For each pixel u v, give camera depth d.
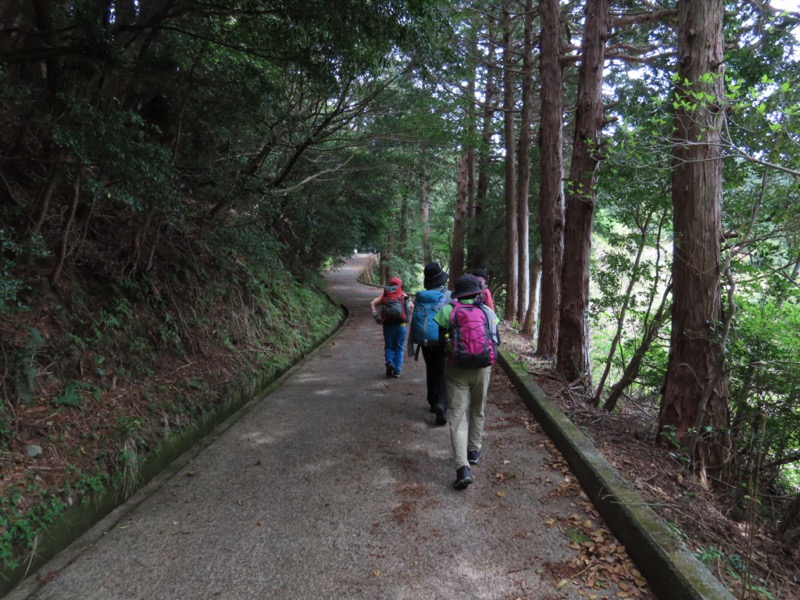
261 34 4.76
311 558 2.75
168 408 4.28
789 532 2.97
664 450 3.92
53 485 2.90
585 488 3.48
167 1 3.96
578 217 6.07
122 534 2.99
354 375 7.05
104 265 4.73
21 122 3.74
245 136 6.54
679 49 3.77
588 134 5.91
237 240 6.35
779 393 3.72
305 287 12.05
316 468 3.95
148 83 4.40
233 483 3.69
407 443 4.48
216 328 6.17
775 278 3.62
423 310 4.98
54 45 3.35
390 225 18.16
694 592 2.12
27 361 3.37
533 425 4.88
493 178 18.16
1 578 2.39
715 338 3.68
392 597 2.43
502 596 2.44
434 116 9.41
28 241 3.68
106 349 4.22
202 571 2.63
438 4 5.32
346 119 8.00
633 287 4.98
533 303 11.21
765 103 3.09
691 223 3.71
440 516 3.20
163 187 3.89
